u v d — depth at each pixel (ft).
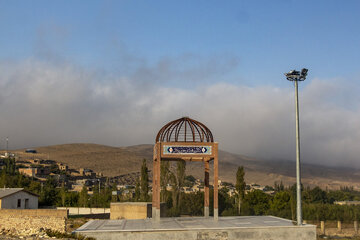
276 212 267.18
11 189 214.28
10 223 109.19
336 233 209.46
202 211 264.93
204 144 126.72
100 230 101.91
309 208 262.26
